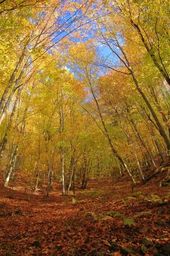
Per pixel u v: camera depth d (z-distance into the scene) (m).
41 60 13.05
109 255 6.05
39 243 7.48
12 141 23.52
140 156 32.75
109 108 28.80
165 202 10.31
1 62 10.52
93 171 44.28
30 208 15.57
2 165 30.61
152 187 18.41
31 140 25.67
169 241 6.55
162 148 39.16
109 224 8.70
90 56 21.94
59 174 41.47
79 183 39.62
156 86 22.70
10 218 11.92
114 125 30.00
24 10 9.16
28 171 30.95
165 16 11.88
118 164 41.88
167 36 12.52
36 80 19.66
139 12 12.30
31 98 21.41
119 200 14.21
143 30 13.09
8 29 9.35
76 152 28.94
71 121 26.80
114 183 35.03
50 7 10.35
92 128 28.39
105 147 30.59
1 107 10.38
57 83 21.73
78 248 6.74
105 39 16.88
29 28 9.95
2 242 7.96
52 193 28.06
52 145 25.31
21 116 22.52
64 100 26.34
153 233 7.28
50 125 25.17
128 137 29.42
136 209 10.62
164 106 23.94
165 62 13.32
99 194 22.05
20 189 25.86
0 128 21.70
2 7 8.16
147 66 15.01
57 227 9.45
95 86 25.50
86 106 27.98
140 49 17.72
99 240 7.13
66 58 20.72
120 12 13.20
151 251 6.17
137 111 27.12
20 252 6.95
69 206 16.56
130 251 6.18
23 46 10.86
